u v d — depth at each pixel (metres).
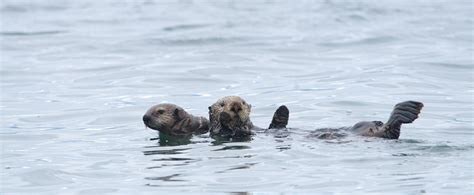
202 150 32.84
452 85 48.59
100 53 62.41
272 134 34.56
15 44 66.81
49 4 94.12
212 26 73.94
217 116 35.62
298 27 73.12
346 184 27.56
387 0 92.19
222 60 58.50
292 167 29.64
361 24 74.38
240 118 34.78
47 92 49.06
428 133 36.16
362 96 45.97
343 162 29.92
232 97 35.25
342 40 66.06
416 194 26.22
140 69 55.62
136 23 77.88
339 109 42.91
